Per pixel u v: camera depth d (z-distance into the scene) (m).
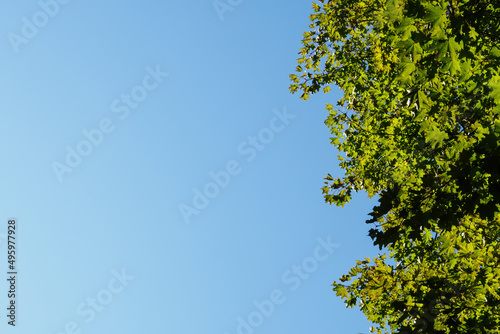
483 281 7.66
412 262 10.04
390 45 10.34
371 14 11.10
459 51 5.57
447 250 8.45
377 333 10.59
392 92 11.08
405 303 8.73
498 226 7.91
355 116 12.50
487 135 5.56
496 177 5.54
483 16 5.37
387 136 10.77
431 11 5.39
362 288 9.62
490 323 7.48
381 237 6.61
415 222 6.31
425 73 5.95
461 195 5.93
